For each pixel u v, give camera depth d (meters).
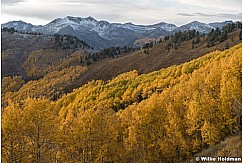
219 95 30.89
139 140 32.19
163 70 98.94
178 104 34.06
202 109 30.16
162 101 35.81
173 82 67.44
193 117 30.61
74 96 111.00
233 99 28.69
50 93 175.75
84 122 27.39
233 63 30.33
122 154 29.89
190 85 35.94
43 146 23.48
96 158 27.33
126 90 81.69
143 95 72.81
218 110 29.91
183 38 168.25
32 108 23.23
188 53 144.62
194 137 32.91
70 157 26.08
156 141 32.66
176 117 32.91
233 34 140.50
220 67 35.84
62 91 174.88
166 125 32.59
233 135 28.66
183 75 66.44
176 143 32.31
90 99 94.00
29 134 22.91
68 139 25.91
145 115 32.66
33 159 22.84
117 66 173.50
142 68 155.50
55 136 24.36
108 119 29.88
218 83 31.66
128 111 38.66
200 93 32.19
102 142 27.72
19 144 22.44
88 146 26.94
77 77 188.88
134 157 31.83
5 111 22.70
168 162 32.69
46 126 23.58
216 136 29.22
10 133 22.16
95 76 177.12
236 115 29.11
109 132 28.58
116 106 76.75
